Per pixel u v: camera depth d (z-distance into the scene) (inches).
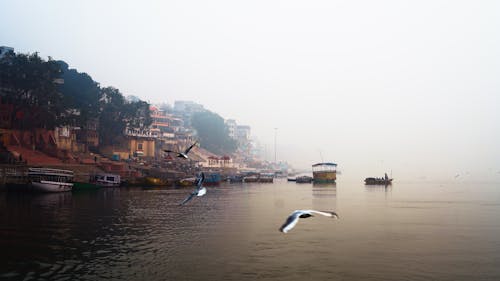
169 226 1643.7
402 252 1230.3
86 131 4621.1
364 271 1034.1
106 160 4466.0
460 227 1685.5
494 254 1206.3
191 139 7765.8
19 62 3659.0
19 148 3506.4
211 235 1460.4
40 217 1782.7
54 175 2945.4
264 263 1099.9
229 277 978.7
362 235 1488.7
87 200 2504.9
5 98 3614.7
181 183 4020.7
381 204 2701.8
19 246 1251.8
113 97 5236.2
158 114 7662.4
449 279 971.9
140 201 2534.5
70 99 4210.1
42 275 977.5
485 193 3983.8
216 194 3410.4
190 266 1063.6
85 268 1037.2
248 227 1632.6
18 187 2770.7
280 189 4266.7
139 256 1158.3
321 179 5556.1
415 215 2089.1
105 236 1421.0
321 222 1806.1
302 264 1093.8
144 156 5369.1
